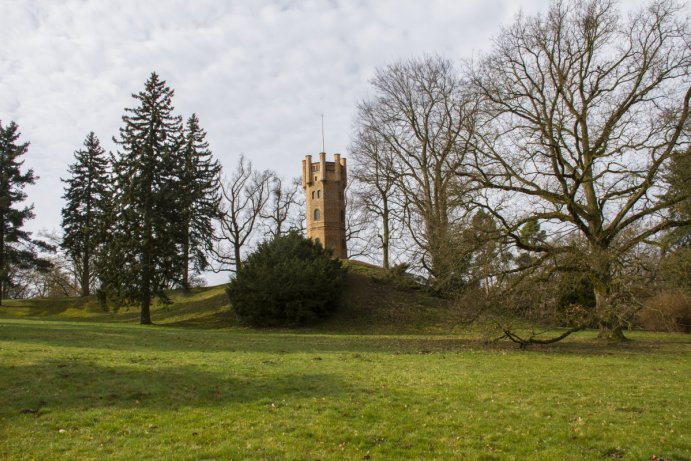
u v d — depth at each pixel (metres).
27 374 12.80
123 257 38.03
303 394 11.73
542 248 23.17
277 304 36.78
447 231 24.53
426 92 38.75
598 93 25.16
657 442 8.38
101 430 8.83
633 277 20.53
